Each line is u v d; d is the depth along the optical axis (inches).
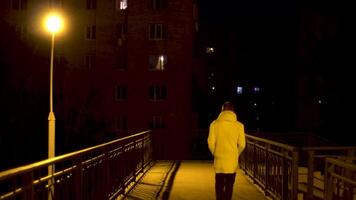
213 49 2642.7
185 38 1546.5
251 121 2546.8
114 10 1572.3
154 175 630.5
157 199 437.1
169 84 1542.8
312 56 1571.1
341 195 272.2
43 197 222.1
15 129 1273.4
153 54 1553.9
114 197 420.8
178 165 775.7
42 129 1337.4
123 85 1562.5
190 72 1550.2
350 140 1331.2
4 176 164.2
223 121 358.6
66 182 264.1
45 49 1441.9
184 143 1530.5
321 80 1535.4
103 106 1560.0
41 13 1545.3
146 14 1557.6
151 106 1546.5
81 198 295.1
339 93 1380.4
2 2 1550.2
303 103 1662.2
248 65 2618.1
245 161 631.8
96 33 1573.6
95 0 1579.7
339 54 1387.8
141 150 634.8
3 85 1274.6
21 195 190.1
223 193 360.5
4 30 1298.0
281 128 2336.4
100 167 364.8
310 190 352.5
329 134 1405.0
